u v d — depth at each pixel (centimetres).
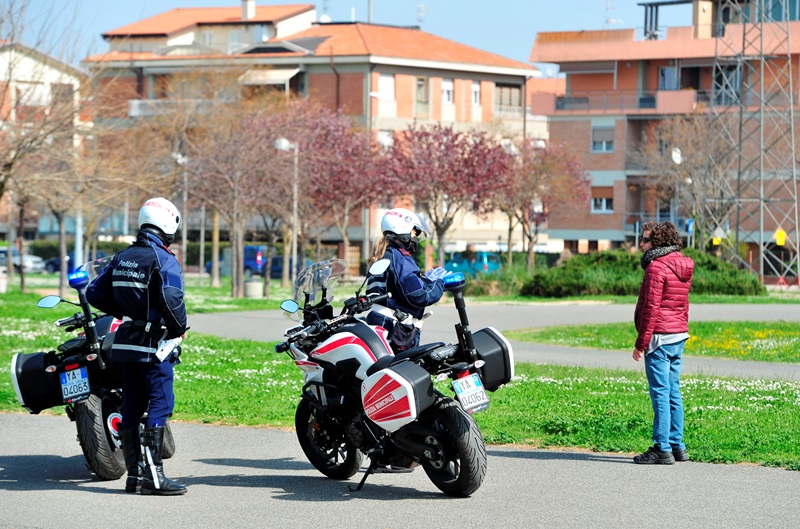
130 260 1861
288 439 2412
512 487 1892
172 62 16200
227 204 10138
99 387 1989
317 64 16188
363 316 1972
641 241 2173
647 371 2120
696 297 8550
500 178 12469
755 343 4784
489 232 17038
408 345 1895
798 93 13925
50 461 2186
